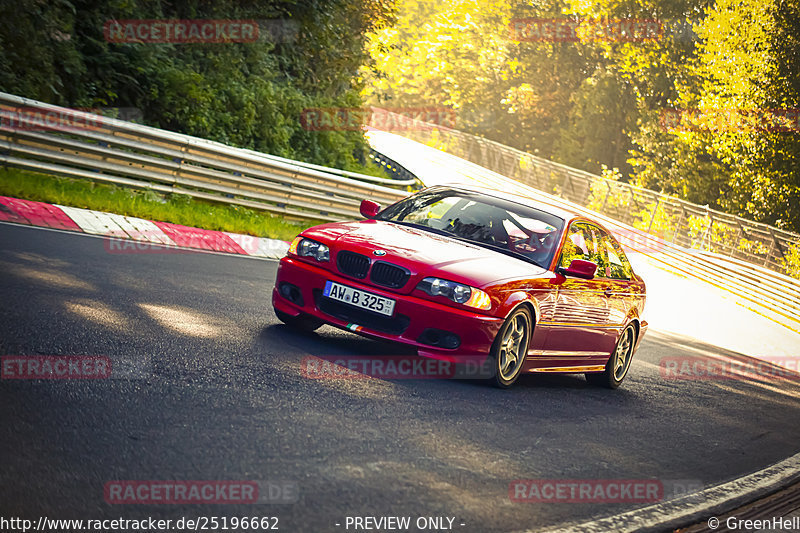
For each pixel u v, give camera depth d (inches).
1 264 641.6
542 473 432.8
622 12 5049.2
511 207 705.6
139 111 1534.2
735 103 3919.8
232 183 1306.6
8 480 293.0
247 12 2021.4
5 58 1296.8
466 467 411.2
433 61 6486.2
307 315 639.1
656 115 4675.2
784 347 1604.3
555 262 663.8
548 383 716.0
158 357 485.4
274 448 377.1
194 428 381.4
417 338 579.5
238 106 1738.4
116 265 753.6
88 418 366.6
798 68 3804.1
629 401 720.3
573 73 5743.1
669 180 4456.2
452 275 584.7
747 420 753.6
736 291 2293.3
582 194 4092.0
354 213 1550.2
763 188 3878.0
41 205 947.3
